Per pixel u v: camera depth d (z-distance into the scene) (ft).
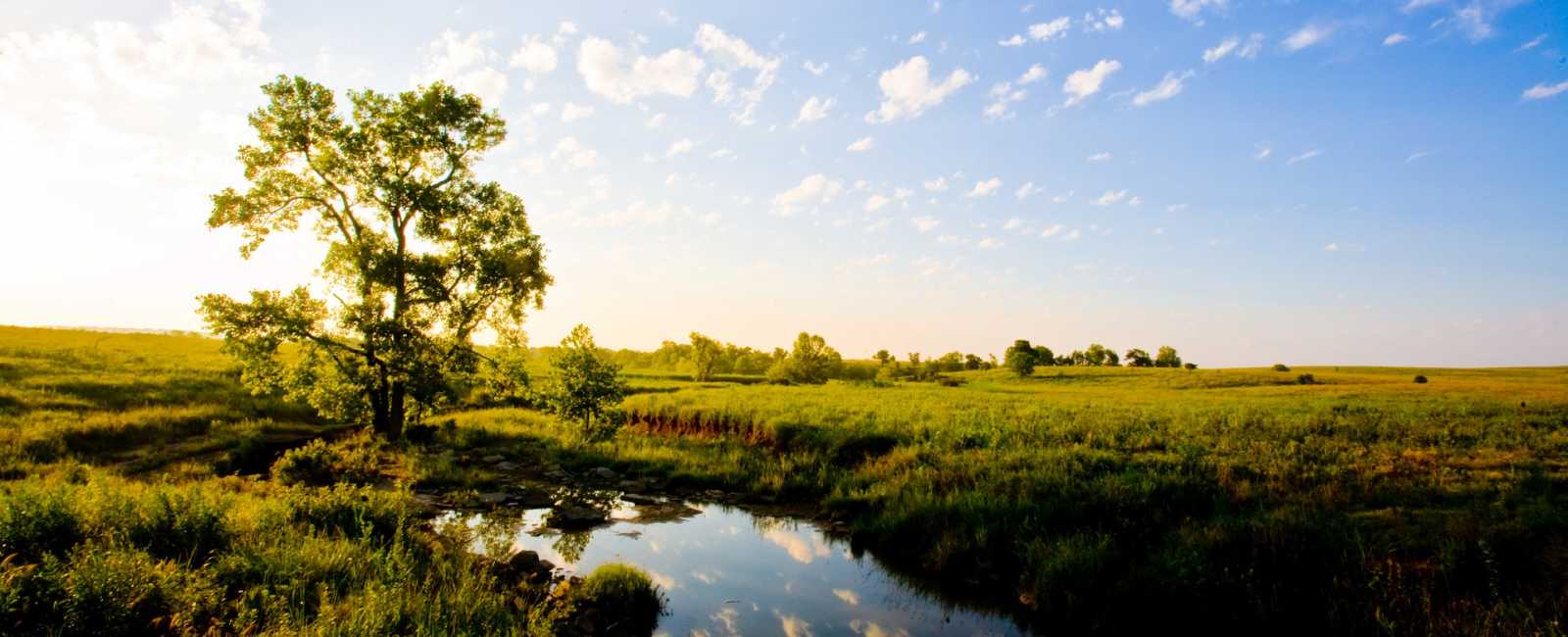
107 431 61.11
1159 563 29.96
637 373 290.56
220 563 23.47
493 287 76.13
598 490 52.42
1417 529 30.71
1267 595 27.07
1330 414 89.40
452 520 40.93
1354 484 39.88
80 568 19.26
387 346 68.33
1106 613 27.91
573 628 25.02
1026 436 65.46
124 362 118.52
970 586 32.65
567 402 74.33
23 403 68.85
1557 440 57.77
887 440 66.54
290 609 20.36
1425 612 24.16
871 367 404.36
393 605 20.88
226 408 83.25
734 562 35.91
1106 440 61.57
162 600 19.63
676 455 65.41
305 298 66.74
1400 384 233.76
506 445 73.41
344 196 70.69
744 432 82.02
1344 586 26.61
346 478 48.01
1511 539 28.14
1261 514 33.71
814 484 53.36
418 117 69.36
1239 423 74.02
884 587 32.50
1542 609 23.40
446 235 74.95
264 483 45.14
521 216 78.74
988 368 450.30
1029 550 32.91
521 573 29.40
